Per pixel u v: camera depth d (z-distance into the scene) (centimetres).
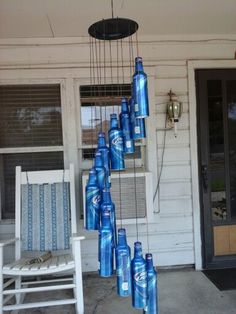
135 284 169
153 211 338
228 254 359
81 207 346
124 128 192
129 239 353
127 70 352
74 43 346
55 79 345
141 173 323
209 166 356
